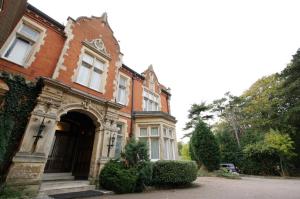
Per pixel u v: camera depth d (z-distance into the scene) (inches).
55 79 287.4
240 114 1202.6
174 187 355.9
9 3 184.1
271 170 852.0
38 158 233.9
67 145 369.4
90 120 378.9
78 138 386.6
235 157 940.0
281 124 879.1
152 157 410.9
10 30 239.5
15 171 211.6
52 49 318.0
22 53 285.7
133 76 513.3
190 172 374.3
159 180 341.7
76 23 358.3
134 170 300.4
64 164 352.2
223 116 1273.4
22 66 271.3
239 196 267.3
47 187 247.8
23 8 254.4
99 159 315.0
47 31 321.4
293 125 861.8
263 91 1067.9
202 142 694.5
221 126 1263.5
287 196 272.5
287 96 855.1
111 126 354.6
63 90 287.0
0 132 208.2
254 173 877.2
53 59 313.6
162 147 408.5
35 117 246.5
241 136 1144.2
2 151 202.1
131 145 328.5
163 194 273.9
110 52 416.8
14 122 237.6
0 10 174.1
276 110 950.4
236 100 1192.8
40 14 316.8
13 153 228.5
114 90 396.8
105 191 269.3
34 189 221.1
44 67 297.1
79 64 342.3
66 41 327.9
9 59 261.9
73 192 256.5
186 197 252.2
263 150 792.9
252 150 849.5
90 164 315.9
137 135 435.2
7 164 221.3
